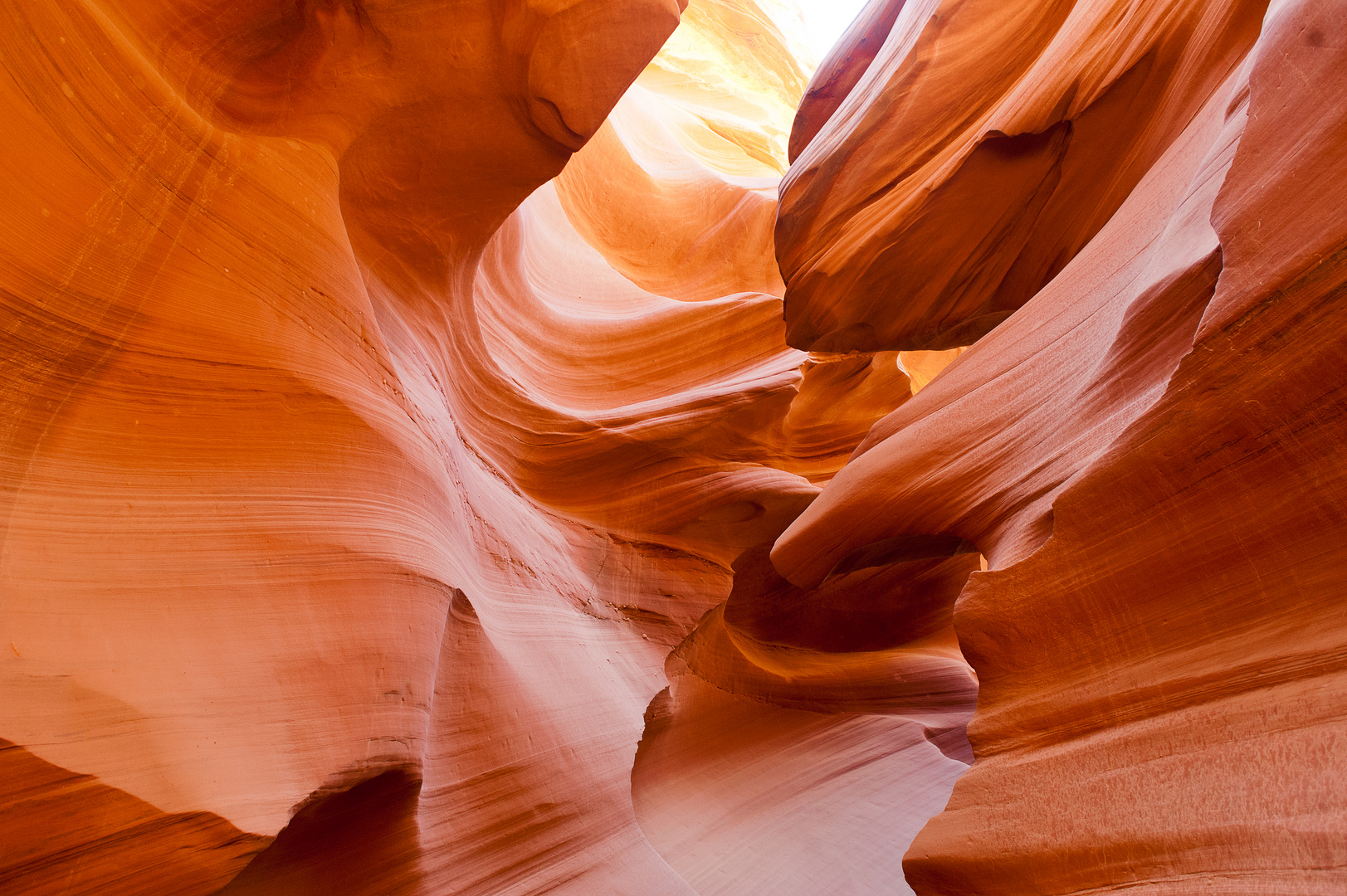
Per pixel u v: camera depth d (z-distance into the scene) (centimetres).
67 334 275
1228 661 246
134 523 287
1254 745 223
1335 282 211
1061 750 296
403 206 509
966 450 439
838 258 709
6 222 251
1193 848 227
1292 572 236
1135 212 422
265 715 293
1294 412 227
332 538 353
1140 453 272
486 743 446
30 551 253
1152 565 277
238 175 347
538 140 507
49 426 272
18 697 232
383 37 414
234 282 340
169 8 322
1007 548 361
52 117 267
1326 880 182
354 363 405
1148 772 255
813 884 628
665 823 658
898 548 525
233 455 329
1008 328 490
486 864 418
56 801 233
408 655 366
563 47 455
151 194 305
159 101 310
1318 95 228
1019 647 328
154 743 257
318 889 340
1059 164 571
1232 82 397
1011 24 651
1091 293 412
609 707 600
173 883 255
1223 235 244
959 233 644
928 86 680
